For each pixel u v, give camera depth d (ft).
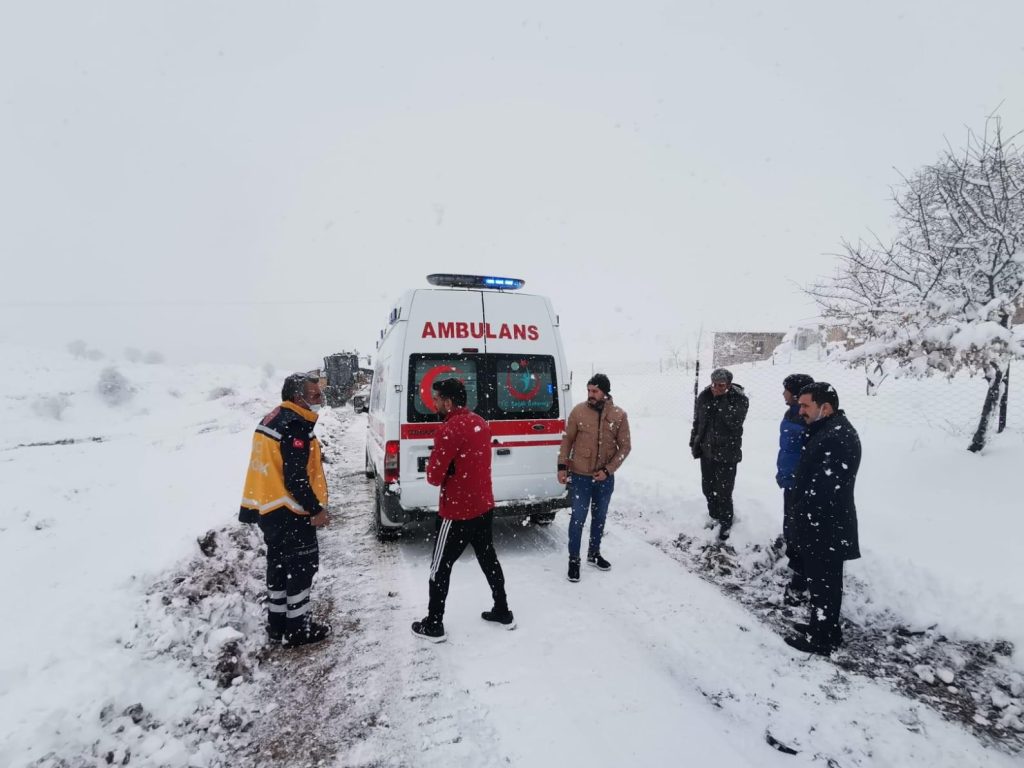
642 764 7.82
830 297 24.67
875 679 10.00
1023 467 15.99
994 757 7.96
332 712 9.09
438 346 16.29
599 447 14.37
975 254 17.76
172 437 41.37
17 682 8.27
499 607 11.85
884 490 17.44
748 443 26.55
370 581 14.51
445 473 11.14
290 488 10.62
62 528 16.57
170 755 7.84
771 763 7.90
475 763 7.85
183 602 11.37
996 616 10.61
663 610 12.73
